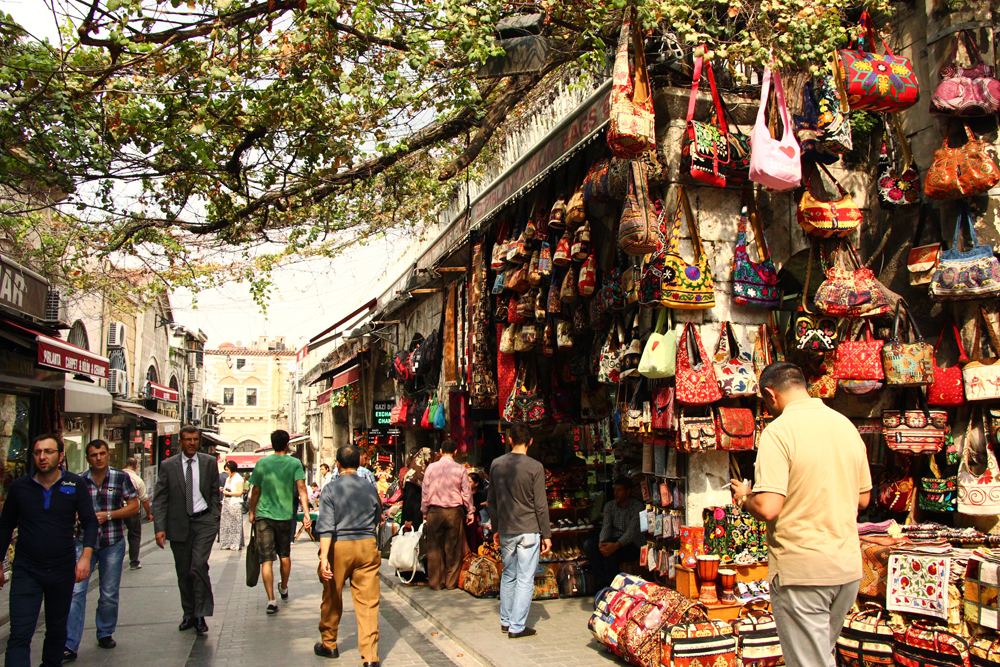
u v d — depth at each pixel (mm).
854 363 4805
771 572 3199
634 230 4605
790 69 4914
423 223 10164
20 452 10102
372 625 5016
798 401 3352
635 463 6855
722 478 4969
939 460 4977
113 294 10609
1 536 4484
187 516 6109
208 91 4668
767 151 4531
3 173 5133
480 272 8234
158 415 22172
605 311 5688
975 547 4578
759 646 4355
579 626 5816
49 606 4570
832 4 4539
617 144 4531
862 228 5715
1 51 4523
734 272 5113
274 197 6391
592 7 4918
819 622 3053
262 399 58938
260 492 7133
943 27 5059
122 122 5043
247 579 7117
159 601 7648
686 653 4164
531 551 5594
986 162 4730
